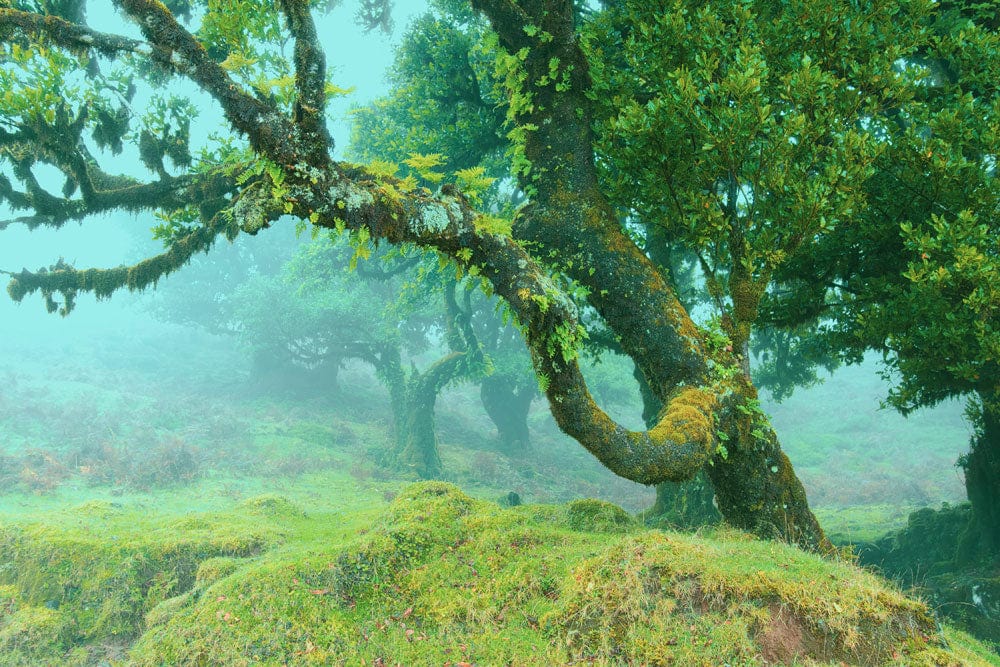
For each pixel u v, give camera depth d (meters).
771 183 7.93
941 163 8.31
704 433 7.32
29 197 9.20
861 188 9.10
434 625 6.41
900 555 15.86
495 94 12.72
